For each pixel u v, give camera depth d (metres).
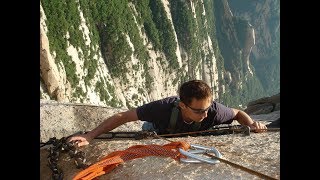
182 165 2.83
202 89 3.82
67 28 77.88
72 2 81.62
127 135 4.73
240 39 190.50
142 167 2.89
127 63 100.50
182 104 3.93
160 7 121.88
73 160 3.38
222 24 187.50
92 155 3.42
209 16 162.38
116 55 97.44
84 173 2.80
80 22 84.62
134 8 111.75
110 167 2.99
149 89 109.88
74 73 76.69
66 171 3.26
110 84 93.38
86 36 86.56
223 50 187.62
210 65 154.12
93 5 93.31
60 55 73.12
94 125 6.60
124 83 99.62
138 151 3.05
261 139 3.54
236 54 189.38
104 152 3.40
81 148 3.62
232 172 2.68
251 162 2.96
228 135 3.82
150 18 117.06
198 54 142.12
